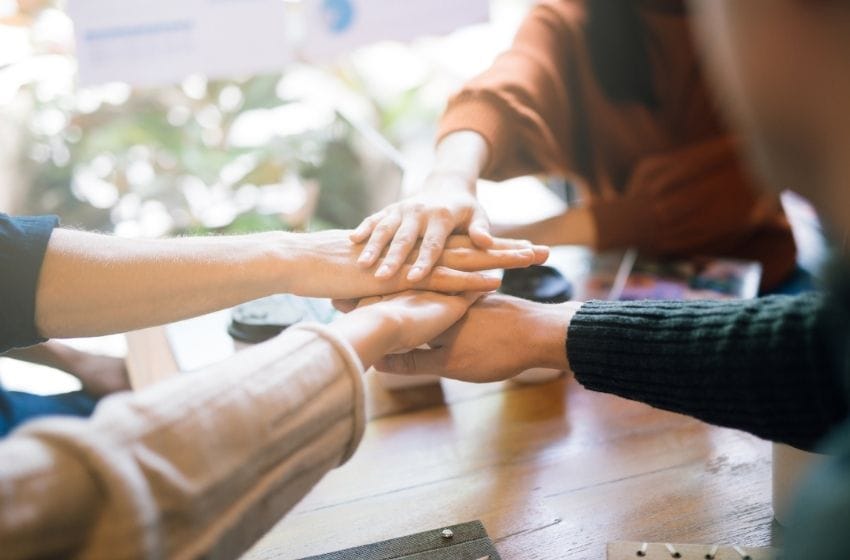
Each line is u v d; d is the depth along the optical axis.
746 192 1.37
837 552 0.38
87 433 0.44
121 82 1.41
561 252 1.31
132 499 0.43
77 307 0.87
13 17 1.69
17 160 1.76
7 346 0.86
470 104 1.27
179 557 0.47
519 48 1.38
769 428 0.68
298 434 0.55
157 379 1.02
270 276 0.94
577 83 1.39
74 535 0.43
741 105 0.40
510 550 0.75
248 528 0.52
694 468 0.86
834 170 0.38
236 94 1.86
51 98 1.77
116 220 1.80
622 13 1.37
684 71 1.37
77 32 1.37
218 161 1.83
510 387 1.03
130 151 1.83
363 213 1.34
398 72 2.06
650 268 1.26
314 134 1.81
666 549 0.72
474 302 0.91
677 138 1.41
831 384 0.63
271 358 0.57
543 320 0.86
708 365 0.70
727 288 1.17
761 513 0.78
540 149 1.35
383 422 0.96
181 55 1.40
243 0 1.38
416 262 0.91
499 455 0.89
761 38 0.37
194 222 1.80
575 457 0.88
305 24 1.44
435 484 0.85
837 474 0.41
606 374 0.79
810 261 1.37
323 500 0.82
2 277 0.83
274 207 1.75
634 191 1.42
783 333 0.66
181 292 0.90
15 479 0.41
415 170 1.49
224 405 0.51
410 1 1.40
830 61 0.35
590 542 0.75
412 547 0.74
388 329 0.77
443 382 1.04
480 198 1.50
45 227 0.87
